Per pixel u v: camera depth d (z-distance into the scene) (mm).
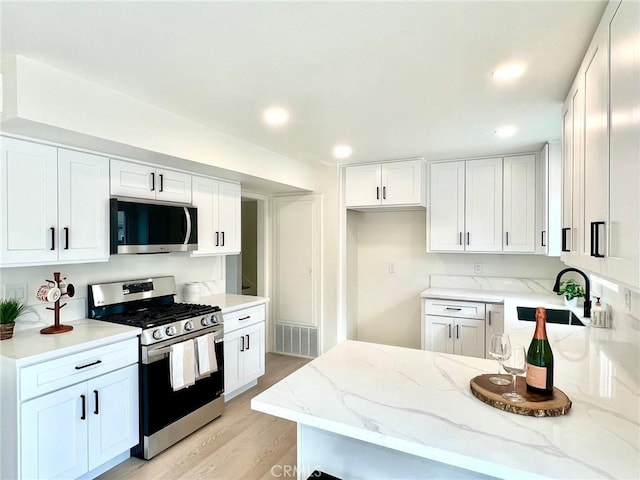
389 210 4602
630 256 1028
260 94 2207
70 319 2613
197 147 2732
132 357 2398
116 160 2545
